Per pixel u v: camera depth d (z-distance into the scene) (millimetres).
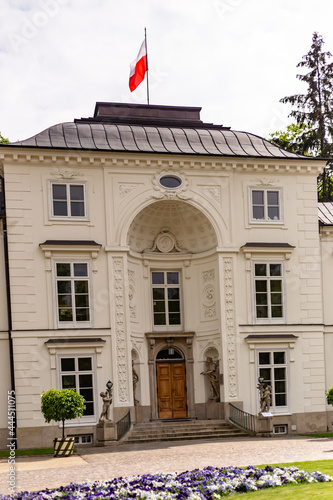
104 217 40188
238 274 41531
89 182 40125
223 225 41625
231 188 41938
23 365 38062
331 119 60844
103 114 44875
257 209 42406
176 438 37594
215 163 41562
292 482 21297
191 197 41281
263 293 41844
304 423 41250
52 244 38906
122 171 40625
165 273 43656
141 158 40594
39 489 22891
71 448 32594
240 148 42969
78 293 39375
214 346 41906
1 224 39844
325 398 41812
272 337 41188
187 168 41438
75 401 33531
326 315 43469
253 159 41938
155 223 43188
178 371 43094
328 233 44219
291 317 42000
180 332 42469
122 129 42406
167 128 43594
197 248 43344
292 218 42719
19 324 38281
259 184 42438
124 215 40344
